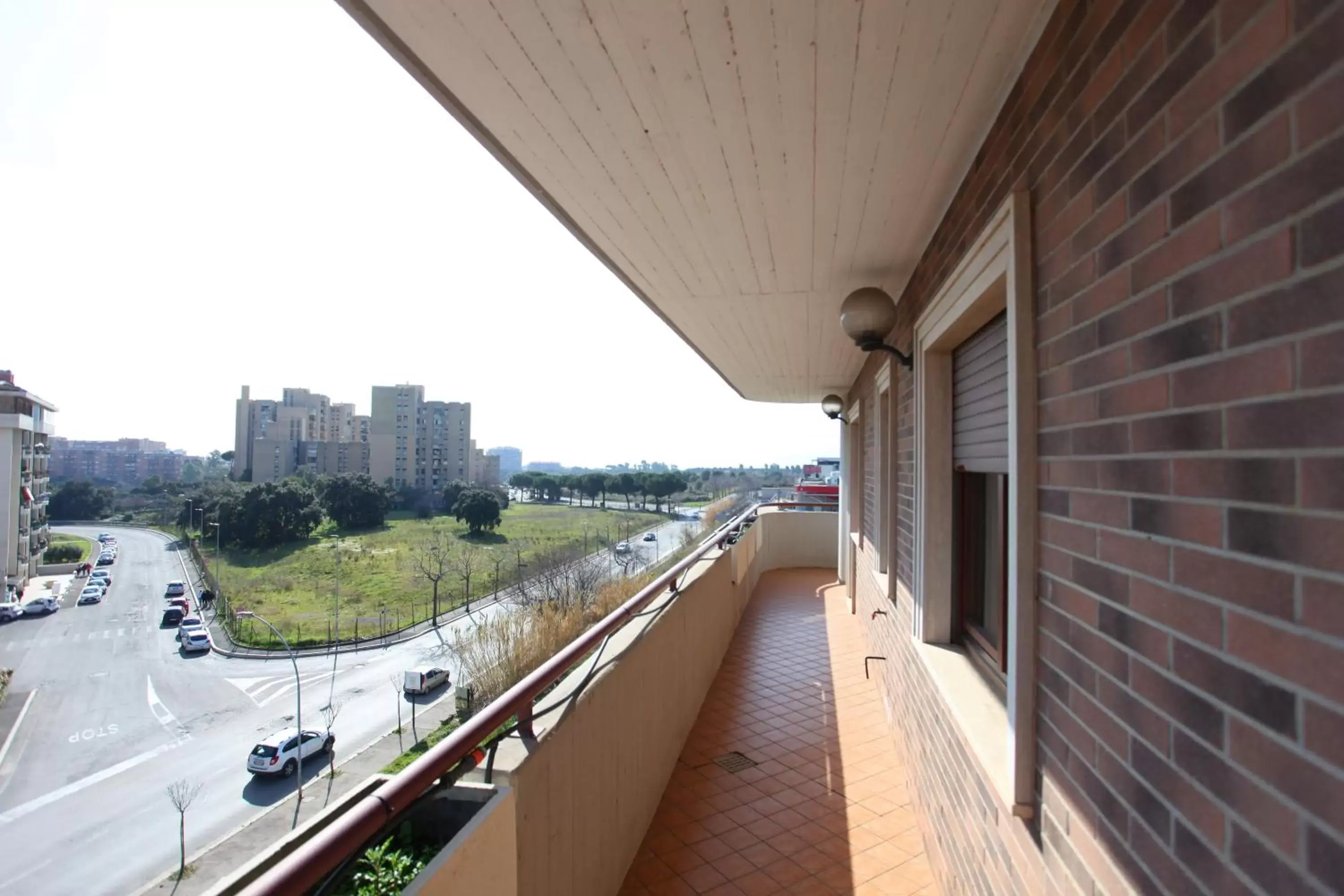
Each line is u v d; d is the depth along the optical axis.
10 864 15.12
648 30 1.49
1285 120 0.72
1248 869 0.76
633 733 2.64
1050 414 1.41
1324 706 0.65
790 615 7.08
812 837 2.81
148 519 93.94
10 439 48.53
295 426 99.31
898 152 2.09
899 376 3.88
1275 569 0.73
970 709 2.21
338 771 18.94
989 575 2.69
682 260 3.20
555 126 1.94
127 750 22.12
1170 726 0.94
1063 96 1.36
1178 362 0.93
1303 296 0.69
